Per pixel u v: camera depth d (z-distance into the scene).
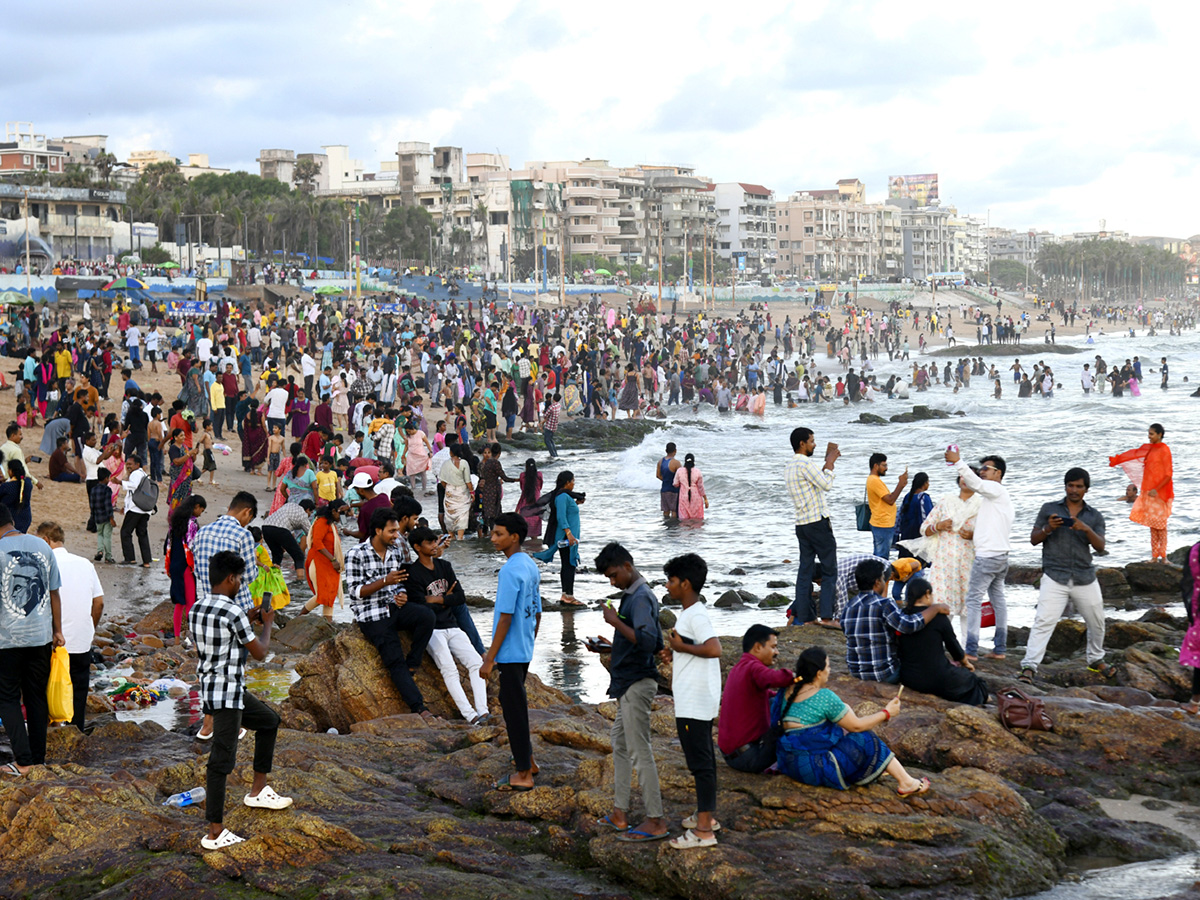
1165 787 7.67
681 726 6.36
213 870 6.14
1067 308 154.12
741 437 38.41
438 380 41.47
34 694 8.31
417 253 137.12
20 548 8.22
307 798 7.08
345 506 14.63
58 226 92.75
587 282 120.69
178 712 10.58
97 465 17.66
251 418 25.52
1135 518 15.37
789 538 20.66
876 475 13.00
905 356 76.94
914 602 9.01
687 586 6.56
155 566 17.52
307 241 123.06
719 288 120.81
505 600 7.29
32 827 6.78
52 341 29.20
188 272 78.75
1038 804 7.33
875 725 7.02
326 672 10.05
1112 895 6.11
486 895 5.79
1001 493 11.06
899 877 6.00
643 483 28.05
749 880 5.89
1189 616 9.39
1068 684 10.46
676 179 173.00
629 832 6.52
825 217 193.75
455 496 20.88
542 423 35.28
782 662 10.71
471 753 8.12
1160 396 50.69
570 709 9.45
